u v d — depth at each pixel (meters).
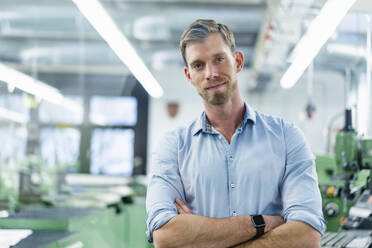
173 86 6.93
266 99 6.45
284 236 1.20
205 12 4.44
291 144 1.33
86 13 2.38
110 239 3.32
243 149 1.32
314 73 6.23
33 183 3.67
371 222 1.98
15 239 1.93
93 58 5.81
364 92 2.76
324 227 1.25
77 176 6.64
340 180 2.08
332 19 1.99
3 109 4.97
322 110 6.21
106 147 6.91
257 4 4.33
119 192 4.21
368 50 2.58
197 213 1.32
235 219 1.23
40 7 4.41
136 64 3.58
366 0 1.96
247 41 5.19
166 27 4.79
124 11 4.43
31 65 6.00
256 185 1.29
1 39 5.28
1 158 4.35
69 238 2.05
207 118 1.38
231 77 1.27
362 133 2.11
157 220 1.26
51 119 6.57
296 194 1.26
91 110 6.96
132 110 6.99
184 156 1.37
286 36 3.32
